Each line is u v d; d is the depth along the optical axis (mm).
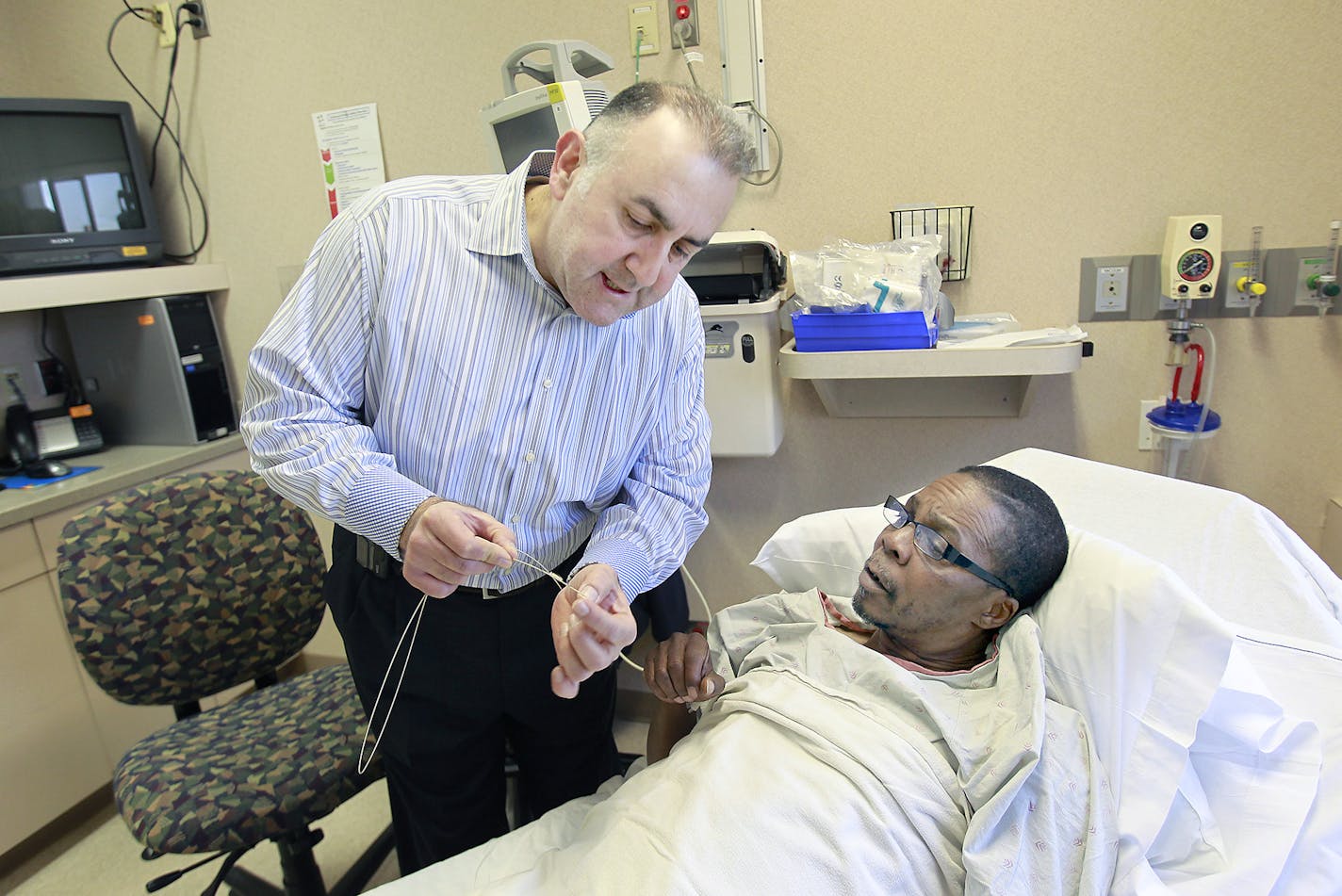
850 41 1720
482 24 1943
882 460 1960
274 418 1068
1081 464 1430
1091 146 1652
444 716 1302
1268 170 1574
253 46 2137
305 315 1066
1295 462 1706
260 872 1929
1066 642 1113
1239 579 1248
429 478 1139
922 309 1604
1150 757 1026
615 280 954
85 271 2127
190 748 1527
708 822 969
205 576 1679
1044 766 1000
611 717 1531
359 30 2041
